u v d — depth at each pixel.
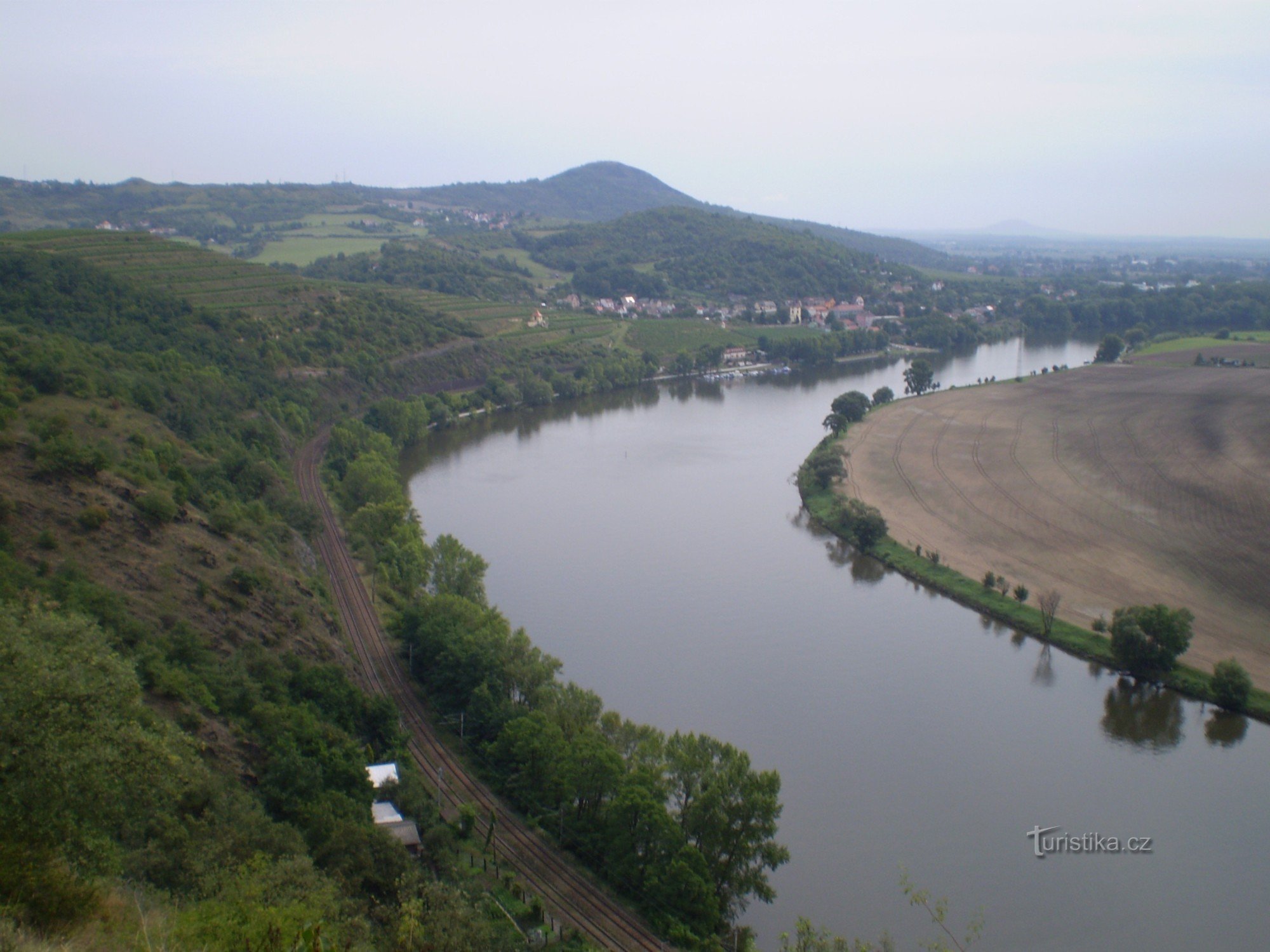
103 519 90.44
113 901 37.56
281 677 84.94
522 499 185.38
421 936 51.84
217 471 127.75
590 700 89.44
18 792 35.78
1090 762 95.50
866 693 108.94
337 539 142.88
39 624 41.28
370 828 65.00
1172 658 111.88
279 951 35.16
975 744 98.38
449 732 92.31
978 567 146.88
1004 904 75.12
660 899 69.00
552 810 80.00
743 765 74.44
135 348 183.75
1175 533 158.38
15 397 113.12
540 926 65.75
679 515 176.88
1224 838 83.19
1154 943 70.81
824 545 161.38
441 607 106.38
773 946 70.94
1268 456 198.25
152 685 70.31
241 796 63.03
